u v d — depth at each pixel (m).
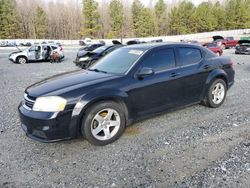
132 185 2.88
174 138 4.00
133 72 4.14
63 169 3.24
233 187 2.77
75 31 84.12
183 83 4.70
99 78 4.03
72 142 3.97
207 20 77.44
